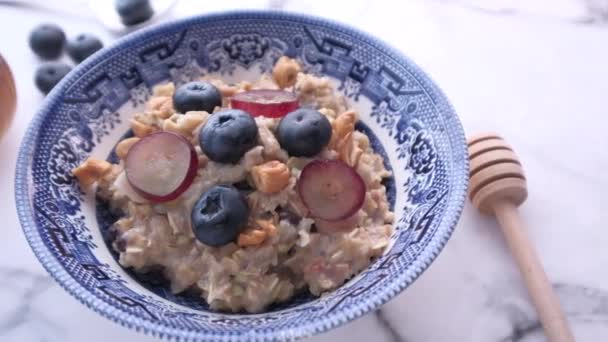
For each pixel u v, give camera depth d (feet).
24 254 0.86
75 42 1.11
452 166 0.75
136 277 0.76
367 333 0.78
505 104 1.04
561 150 0.98
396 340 0.77
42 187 0.75
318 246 0.76
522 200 0.86
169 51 0.91
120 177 0.78
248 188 0.77
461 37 1.16
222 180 0.76
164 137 0.76
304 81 0.87
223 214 0.71
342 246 0.75
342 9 1.22
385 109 0.87
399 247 0.72
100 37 1.18
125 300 0.66
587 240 0.87
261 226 0.74
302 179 0.75
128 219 0.78
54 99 0.81
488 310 0.80
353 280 0.73
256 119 0.80
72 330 0.78
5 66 0.96
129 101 0.89
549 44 1.15
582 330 0.79
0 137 0.96
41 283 0.83
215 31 0.93
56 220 0.73
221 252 0.74
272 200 0.75
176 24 0.91
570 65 1.11
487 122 1.01
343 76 0.91
